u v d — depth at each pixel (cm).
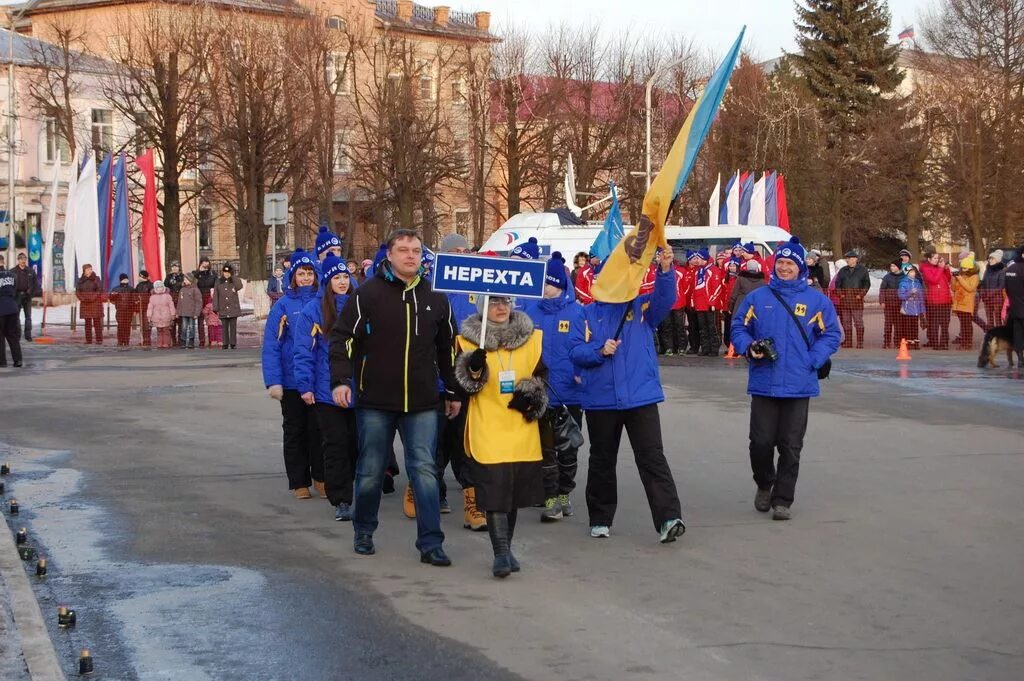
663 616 666
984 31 5516
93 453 1248
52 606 697
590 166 5338
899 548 814
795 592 711
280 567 784
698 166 5650
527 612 677
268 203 2895
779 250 925
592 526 866
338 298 925
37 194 5238
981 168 5441
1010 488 1016
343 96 5300
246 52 4528
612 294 830
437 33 5953
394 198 5028
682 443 1280
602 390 839
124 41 5275
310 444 1021
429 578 754
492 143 5434
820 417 1454
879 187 5922
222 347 2853
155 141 4488
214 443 1312
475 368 741
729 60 817
